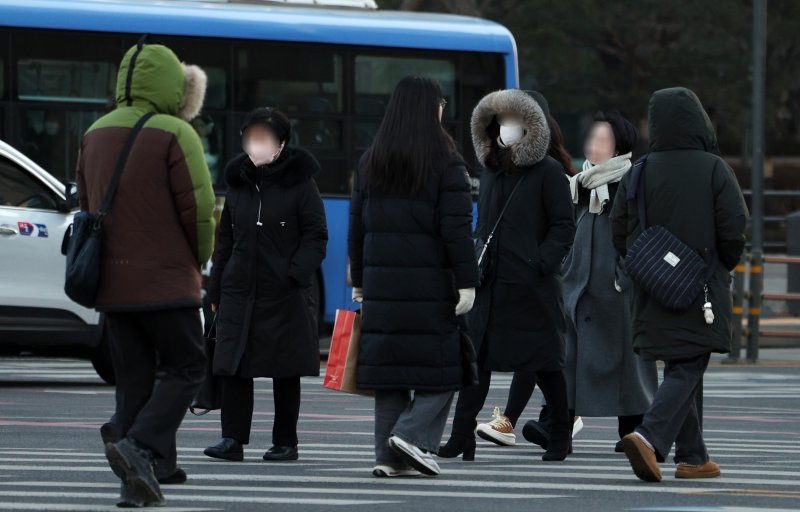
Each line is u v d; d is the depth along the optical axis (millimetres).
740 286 57406
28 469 25312
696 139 24812
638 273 24250
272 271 26938
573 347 29203
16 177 42000
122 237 20906
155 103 21344
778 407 40750
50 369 50875
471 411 27375
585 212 29438
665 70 120562
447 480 24172
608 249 29109
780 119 137375
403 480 24109
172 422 21031
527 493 22766
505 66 59031
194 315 21188
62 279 42094
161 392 21078
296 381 27234
